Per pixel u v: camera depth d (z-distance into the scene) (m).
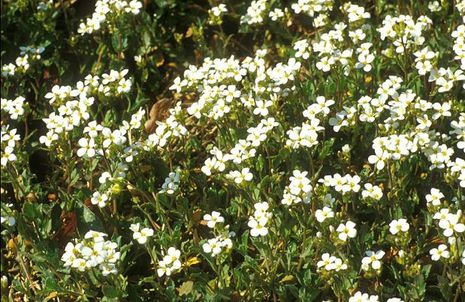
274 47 1.56
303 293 1.31
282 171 1.41
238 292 1.33
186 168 1.42
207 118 1.42
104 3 1.51
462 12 1.43
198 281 1.33
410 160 1.36
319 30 1.52
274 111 1.39
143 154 1.38
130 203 1.42
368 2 1.56
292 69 1.41
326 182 1.31
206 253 1.33
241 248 1.34
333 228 1.28
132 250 1.38
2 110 1.52
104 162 1.42
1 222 1.36
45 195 1.45
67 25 1.59
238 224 1.37
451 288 1.30
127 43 1.56
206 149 1.45
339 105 1.42
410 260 1.30
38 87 1.55
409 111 1.35
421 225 1.37
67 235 1.40
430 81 1.39
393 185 1.35
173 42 1.61
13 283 1.37
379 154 1.32
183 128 1.39
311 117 1.36
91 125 1.38
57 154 1.42
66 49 1.60
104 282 1.33
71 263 1.29
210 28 1.60
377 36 1.48
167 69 1.58
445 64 1.45
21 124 1.53
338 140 1.42
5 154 1.38
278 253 1.34
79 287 1.34
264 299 1.34
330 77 1.44
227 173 1.39
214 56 1.57
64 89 1.42
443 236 1.30
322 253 1.33
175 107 1.44
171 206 1.37
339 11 1.53
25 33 1.60
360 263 1.32
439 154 1.32
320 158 1.38
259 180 1.38
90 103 1.41
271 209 1.33
